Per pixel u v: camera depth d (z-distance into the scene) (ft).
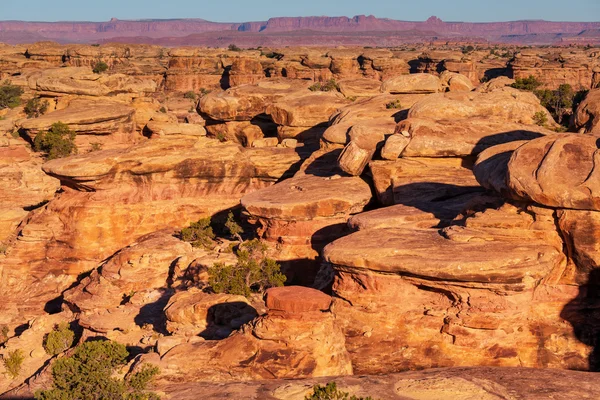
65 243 179.63
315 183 158.51
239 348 93.25
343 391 81.35
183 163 186.29
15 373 127.44
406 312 100.58
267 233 148.56
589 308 98.84
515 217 101.76
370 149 156.66
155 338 118.21
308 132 225.35
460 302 97.60
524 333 98.94
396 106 197.57
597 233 96.02
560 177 96.89
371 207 154.40
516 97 176.76
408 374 87.56
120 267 155.53
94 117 267.80
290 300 91.56
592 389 80.33
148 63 653.30
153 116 290.76
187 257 151.12
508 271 93.86
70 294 159.33
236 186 193.77
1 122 289.53
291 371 90.84
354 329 102.53
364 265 100.63
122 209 181.27
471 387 81.20
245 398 81.82
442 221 120.98
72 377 88.69
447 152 148.36
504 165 108.47
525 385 81.82
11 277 179.11
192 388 86.22
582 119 131.54
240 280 126.41
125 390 86.84
